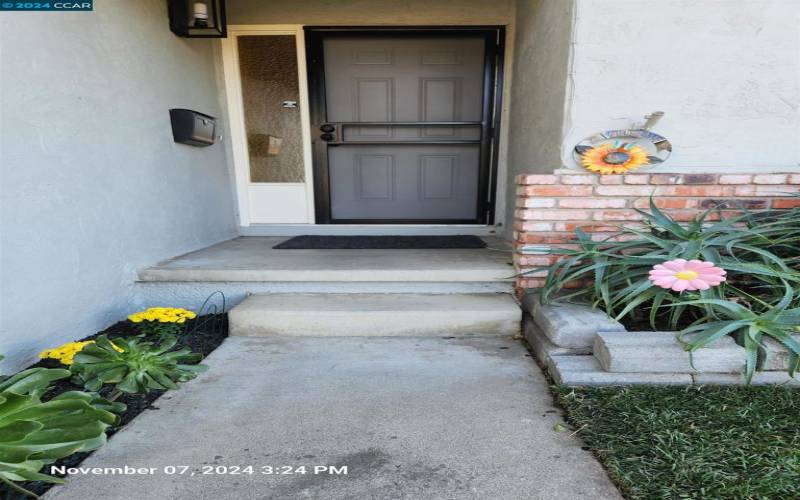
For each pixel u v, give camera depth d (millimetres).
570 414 1277
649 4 1803
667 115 1893
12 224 1492
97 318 1931
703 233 1750
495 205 3396
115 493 991
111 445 1171
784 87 1854
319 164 3383
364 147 3391
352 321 1964
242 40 3166
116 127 2047
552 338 1633
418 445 1171
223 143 3268
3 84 1451
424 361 1721
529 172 2551
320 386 1515
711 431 1150
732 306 1429
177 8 2514
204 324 2088
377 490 1002
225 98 3232
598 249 1933
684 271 1408
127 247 2141
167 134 2500
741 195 1933
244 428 1257
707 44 1829
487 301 2092
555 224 2033
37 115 1589
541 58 2303
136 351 1438
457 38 3158
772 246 1725
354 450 1152
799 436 1118
